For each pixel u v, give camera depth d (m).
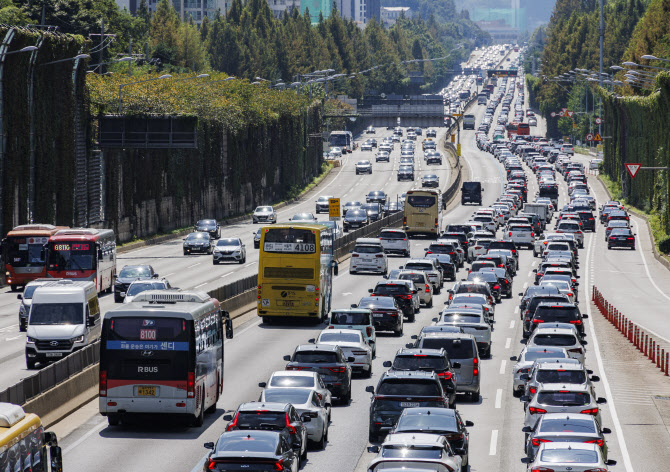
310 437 93.31
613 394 125.50
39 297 139.75
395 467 69.31
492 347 157.62
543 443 73.38
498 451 94.94
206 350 106.44
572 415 81.75
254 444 73.69
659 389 128.88
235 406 114.62
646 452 96.12
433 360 106.44
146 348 100.50
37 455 61.28
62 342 136.25
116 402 100.38
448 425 80.62
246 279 194.75
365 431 103.56
